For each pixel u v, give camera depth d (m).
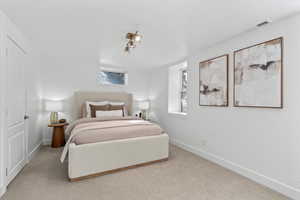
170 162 2.78
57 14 1.82
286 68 1.81
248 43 2.23
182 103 4.24
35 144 3.14
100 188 1.91
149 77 5.17
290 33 1.78
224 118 2.60
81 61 4.05
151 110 5.05
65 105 3.95
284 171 1.83
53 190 1.84
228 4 1.57
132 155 2.52
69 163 2.06
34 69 3.04
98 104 3.97
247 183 2.07
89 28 2.19
